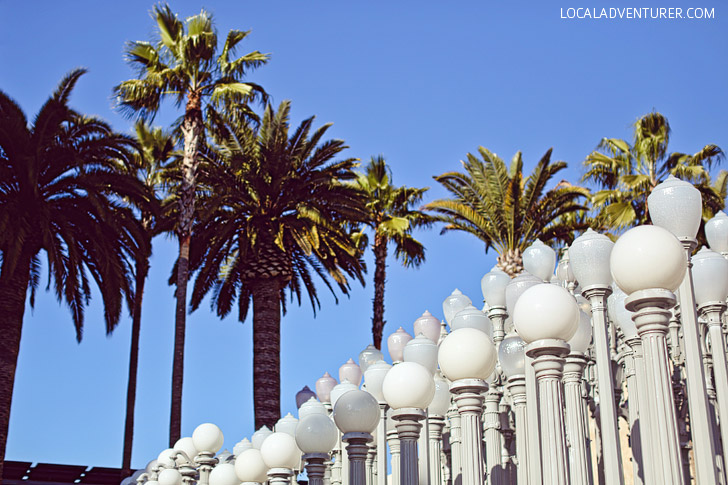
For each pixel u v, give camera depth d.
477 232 25.77
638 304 3.77
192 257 24.70
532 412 4.37
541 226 25.52
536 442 4.32
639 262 3.72
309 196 23.97
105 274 21.17
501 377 6.02
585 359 4.45
